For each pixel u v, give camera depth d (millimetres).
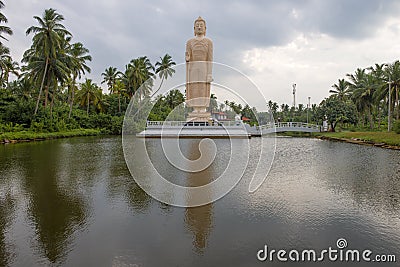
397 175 9805
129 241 4582
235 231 4988
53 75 31719
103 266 3855
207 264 3908
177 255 4141
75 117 40500
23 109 32531
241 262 3980
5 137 24797
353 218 5613
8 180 9008
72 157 14469
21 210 6109
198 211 5984
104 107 47062
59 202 6664
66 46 35219
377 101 33219
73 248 4355
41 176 9617
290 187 8031
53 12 29516
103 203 6551
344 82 44438
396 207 6285
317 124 42469
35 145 21922
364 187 8078
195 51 21031
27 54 31547
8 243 4543
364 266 3908
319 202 6633
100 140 27172
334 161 13219
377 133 27844
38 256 4129
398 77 30953
